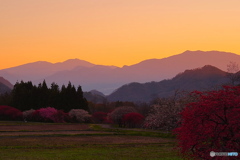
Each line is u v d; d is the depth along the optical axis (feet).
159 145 156.87
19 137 186.50
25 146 142.92
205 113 59.57
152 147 146.10
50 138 185.47
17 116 362.74
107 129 257.14
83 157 110.63
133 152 125.70
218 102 58.85
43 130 240.53
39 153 119.85
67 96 428.56
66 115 365.81
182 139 61.41
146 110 432.25
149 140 184.85
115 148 140.87
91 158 108.78
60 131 234.58
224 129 59.00
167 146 151.74
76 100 431.43
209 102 59.57
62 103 425.28
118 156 114.32
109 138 194.08
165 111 203.41
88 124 322.34
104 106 548.72
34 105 424.05
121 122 318.86
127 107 326.03
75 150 130.72
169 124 200.75
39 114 357.82
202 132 59.98
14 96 430.20
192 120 60.44
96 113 398.01
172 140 185.06
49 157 109.40
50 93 438.40
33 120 361.10
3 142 160.97
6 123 304.09
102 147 145.18
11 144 152.97
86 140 180.24
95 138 192.44
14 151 126.00
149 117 223.51
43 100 426.10
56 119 354.74
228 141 57.98
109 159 107.14
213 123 61.16
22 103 421.59
